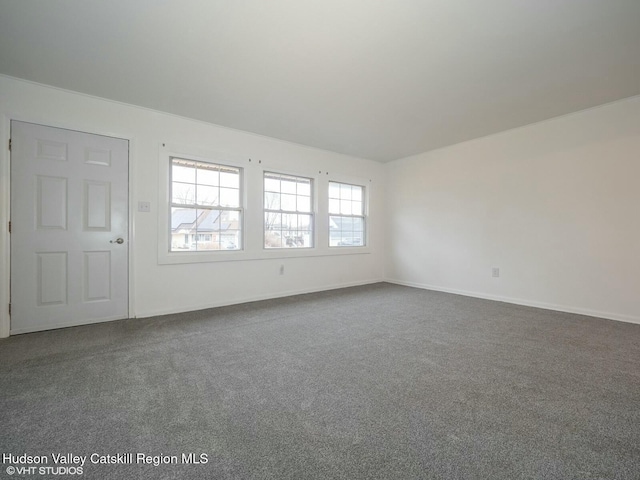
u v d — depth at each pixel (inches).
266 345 97.3
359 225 214.8
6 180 103.5
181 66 97.4
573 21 76.6
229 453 49.5
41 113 108.4
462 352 91.7
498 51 89.5
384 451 50.0
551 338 103.7
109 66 97.4
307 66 97.4
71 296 115.3
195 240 145.3
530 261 149.9
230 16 75.0
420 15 74.6
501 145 159.9
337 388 70.5
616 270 125.3
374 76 103.3
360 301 159.8
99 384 71.7
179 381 73.4
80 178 116.2
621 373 77.7
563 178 138.9
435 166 191.0
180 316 130.8
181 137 137.8
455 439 52.9
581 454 49.4
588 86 110.8
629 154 121.5
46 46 86.8
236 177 157.2
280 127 151.5
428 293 181.2
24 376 75.5
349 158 204.2
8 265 104.3
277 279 170.4
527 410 61.6
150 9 72.4
